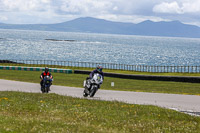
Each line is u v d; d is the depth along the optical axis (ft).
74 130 52.01
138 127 60.49
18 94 114.42
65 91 158.20
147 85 225.76
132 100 119.34
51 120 61.77
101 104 92.94
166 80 270.67
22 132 48.29
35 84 198.29
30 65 473.67
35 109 77.05
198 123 70.18
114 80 274.16
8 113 70.03
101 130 54.13
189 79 257.14
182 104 108.17
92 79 122.42
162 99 124.67
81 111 76.89
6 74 312.29
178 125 65.92
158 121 69.51
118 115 74.13
